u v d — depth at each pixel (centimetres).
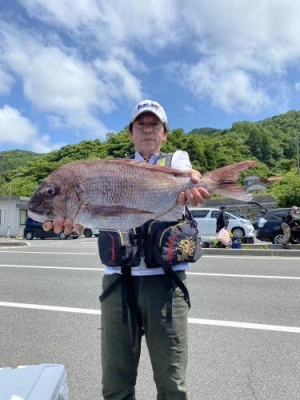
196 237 215
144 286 209
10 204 3222
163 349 204
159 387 208
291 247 1378
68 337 450
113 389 213
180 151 238
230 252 1261
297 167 5669
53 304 600
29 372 170
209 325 482
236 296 629
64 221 191
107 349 215
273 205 3734
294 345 413
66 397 177
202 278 781
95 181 194
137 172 200
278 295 633
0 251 1474
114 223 196
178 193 202
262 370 354
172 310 206
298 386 324
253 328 469
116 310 213
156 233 207
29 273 886
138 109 232
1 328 487
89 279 796
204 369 358
